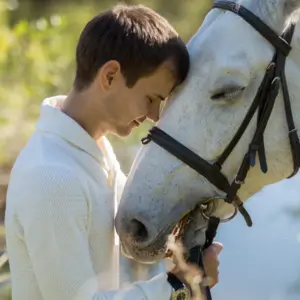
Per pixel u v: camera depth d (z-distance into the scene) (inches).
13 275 113.4
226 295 195.0
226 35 118.8
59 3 504.4
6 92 314.0
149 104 115.7
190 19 506.3
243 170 120.0
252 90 119.2
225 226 208.2
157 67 113.3
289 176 125.7
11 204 111.5
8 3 389.7
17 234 110.9
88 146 113.3
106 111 114.3
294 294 191.9
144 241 116.6
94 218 112.3
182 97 118.9
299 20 122.0
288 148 123.2
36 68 337.4
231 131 118.8
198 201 120.9
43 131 114.1
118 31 112.9
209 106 117.7
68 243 107.7
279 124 122.3
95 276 109.7
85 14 446.0
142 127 298.7
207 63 118.0
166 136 119.1
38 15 494.9
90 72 113.7
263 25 119.3
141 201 117.5
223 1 122.0
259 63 118.8
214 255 119.6
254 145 119.7
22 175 110.3
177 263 115.8
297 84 122.0
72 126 112.9
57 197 107.5
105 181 115.1
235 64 116.6
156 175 118.8
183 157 118.3
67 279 107.3
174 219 119.3
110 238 115.5
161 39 114.1
